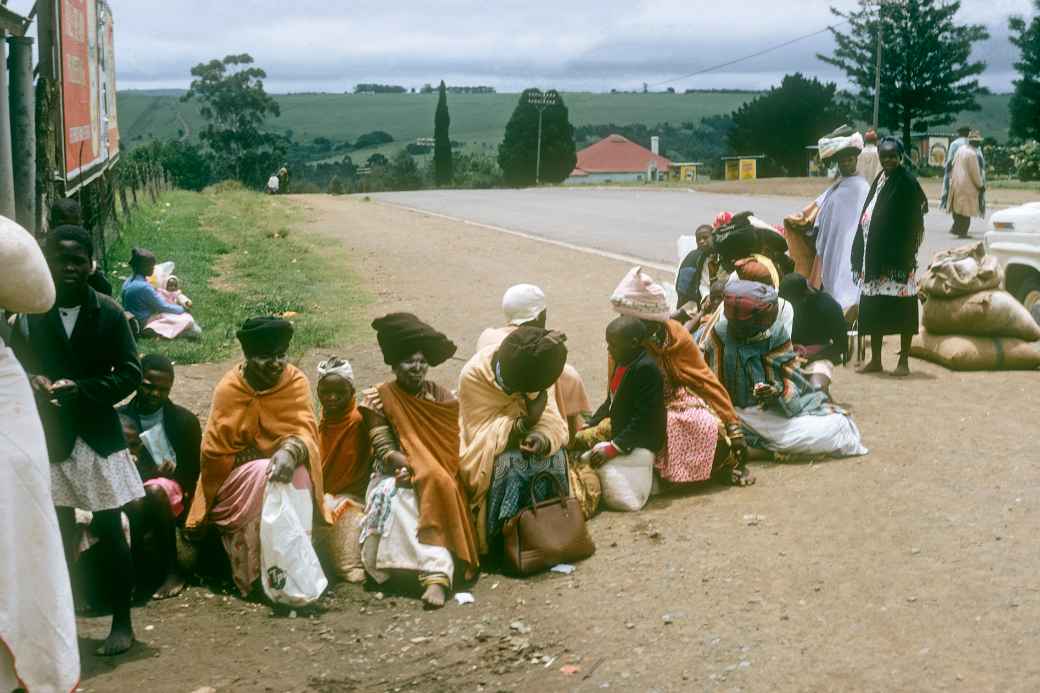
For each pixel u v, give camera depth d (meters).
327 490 6.43
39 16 12.84
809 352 7.80
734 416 6.95
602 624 5.12
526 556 5.83
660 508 6.62
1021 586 5.14
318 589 5.63
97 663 4.99
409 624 5.34
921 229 9.05
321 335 11.54
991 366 9.36
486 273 16.27
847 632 4.82
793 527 6.09
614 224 24.64
